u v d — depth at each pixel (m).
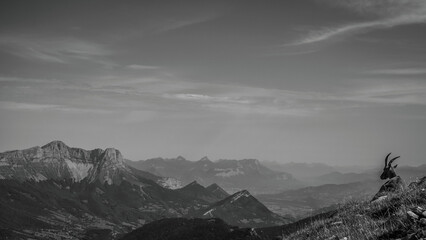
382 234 10.42
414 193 13.27
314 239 13.54
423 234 8.82
